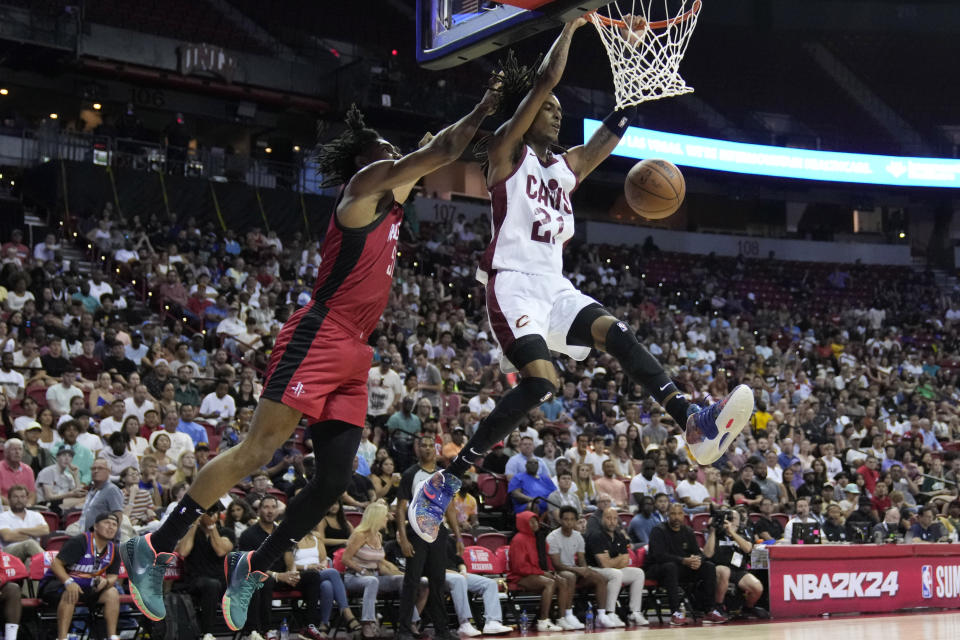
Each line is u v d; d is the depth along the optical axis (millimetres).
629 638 7574
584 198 27422
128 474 8516
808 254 28609
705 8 25625
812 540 10867
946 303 27750
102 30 19781
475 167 25656
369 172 3459
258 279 16594
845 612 10352
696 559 9750
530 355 3809
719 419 3637
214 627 7797
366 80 21672
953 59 28125
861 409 16797
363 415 3676
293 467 10102
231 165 21156
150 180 18906
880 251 29000
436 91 22391
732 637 7402
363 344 3668
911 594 10805
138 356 12258
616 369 15641
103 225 16766
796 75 28719
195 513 3508
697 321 21750
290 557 8180
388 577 8516
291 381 3506
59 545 7898
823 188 28656
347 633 8547
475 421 11672
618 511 10930
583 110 26062
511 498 10500
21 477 8570
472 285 19781
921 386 20625
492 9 4504
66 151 19641
